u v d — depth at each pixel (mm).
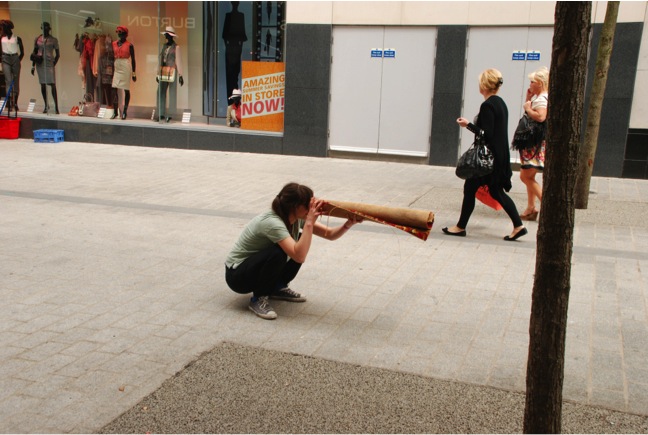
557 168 2316
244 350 3979
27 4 14883
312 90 12625
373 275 5605
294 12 12398
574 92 2227
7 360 3777
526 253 6352
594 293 5188
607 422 3191
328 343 4137
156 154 12969
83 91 14875
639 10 10297
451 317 4645
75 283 5195
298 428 3104
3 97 15578
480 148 6531
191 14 13703
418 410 3283
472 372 3744
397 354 3986
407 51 11891
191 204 8320
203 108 14023
